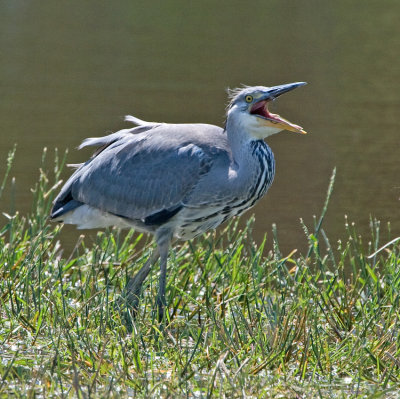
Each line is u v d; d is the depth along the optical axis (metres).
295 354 8.61
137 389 7.59
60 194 11.52
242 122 10.47
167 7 37.19
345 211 15.91
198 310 9.98
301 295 10.20
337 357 8.59
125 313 9.74
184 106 22.61
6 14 34.25
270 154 10.67
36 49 28.91
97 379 7.78
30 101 23.11
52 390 7.49
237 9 36.97
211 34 31.98
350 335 9.20
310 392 7.78
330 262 13.51
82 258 12.15
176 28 33.03
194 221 10.71
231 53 28.92
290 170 18.41
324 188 17.27
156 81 25.28
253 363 8.34
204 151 10.47
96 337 8.95
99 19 34.25
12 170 18.05
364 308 9.87
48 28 32.22
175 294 10.66
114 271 11.42
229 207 10.65
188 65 27.25
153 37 31.34
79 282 11.34
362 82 25.62
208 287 10.56
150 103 22.88
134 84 24.94
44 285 10.30
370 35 32.03
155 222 10.69
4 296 10.01
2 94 23.70
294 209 16.16
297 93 24.52
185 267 11.80
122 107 22.56
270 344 8.71
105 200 10.96
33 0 37.28
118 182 10.82
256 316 9.55
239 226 15.23
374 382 8.05
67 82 25.03
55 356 8.00
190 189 10.45
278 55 28.72
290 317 9.38
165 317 9.59
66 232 15.14
